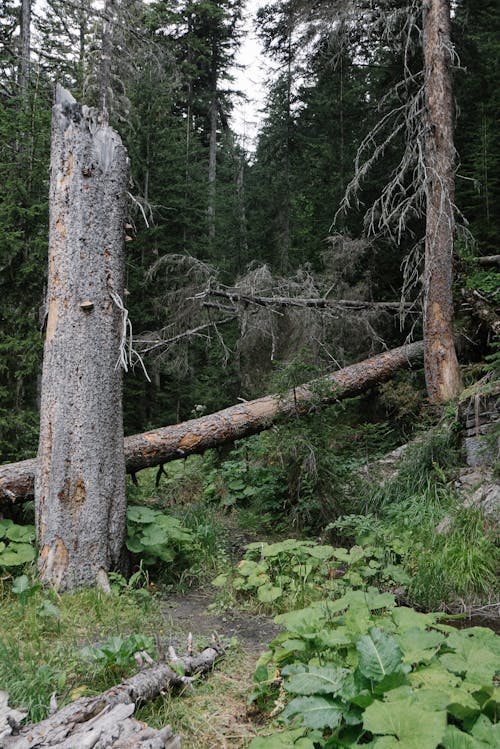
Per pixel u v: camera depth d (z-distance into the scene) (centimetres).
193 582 562
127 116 905
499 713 237
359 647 254
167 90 1353
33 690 302
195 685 337
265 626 446
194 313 1034
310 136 1530
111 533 523
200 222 1551
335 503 691
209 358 1298
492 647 279
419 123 943
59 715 264
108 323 545
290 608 466
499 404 704
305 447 706
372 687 244
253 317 1010
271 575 525
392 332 1127
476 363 923
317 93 1459
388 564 535
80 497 511
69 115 549
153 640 393
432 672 249
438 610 479
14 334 851
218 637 392
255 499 798
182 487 914
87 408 522
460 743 209
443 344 872
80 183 543
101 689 319
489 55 1230
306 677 264
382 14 965
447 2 916
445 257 882
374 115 1262
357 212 1237
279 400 745
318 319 1003
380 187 1223
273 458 795
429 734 201
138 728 249
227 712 310
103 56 757
